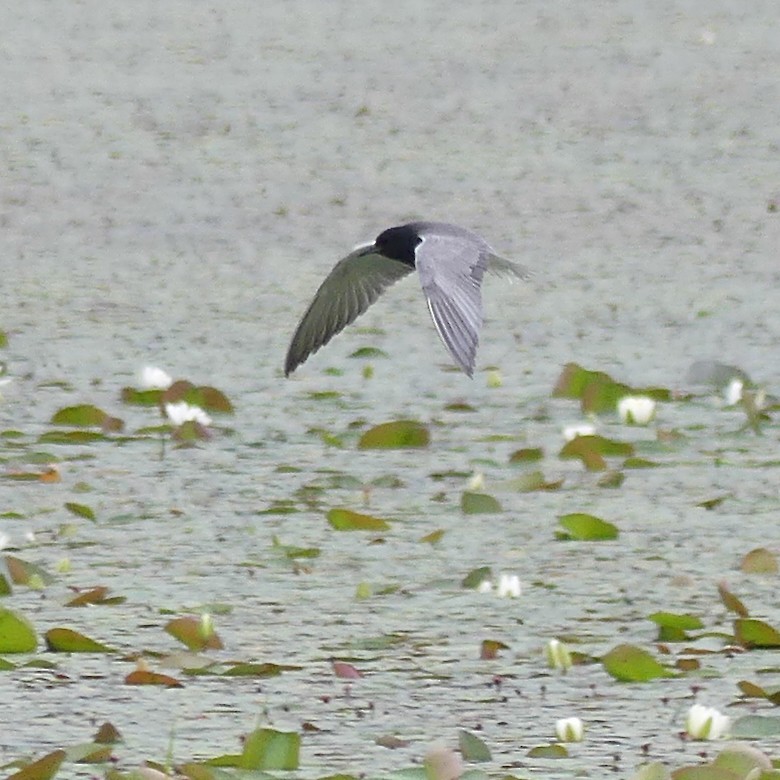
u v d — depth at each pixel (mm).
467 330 7957
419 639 9992
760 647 9906
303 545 11586
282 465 13328
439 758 8094
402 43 37125
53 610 10453
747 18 40562
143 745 8562
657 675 9422
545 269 19875
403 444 13781
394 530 11906
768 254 20547
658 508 12375
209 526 11961
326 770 8219
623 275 19547
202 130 28375
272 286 18984
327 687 9320
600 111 29922
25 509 12305
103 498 12531
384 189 24188
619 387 14766
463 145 27234
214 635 9836
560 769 8266
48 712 9000
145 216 22578
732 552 11445
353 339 17188
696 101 30656
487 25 39719
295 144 27312
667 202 23344
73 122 28891
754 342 16766
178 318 17641
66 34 38156
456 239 8469
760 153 26609
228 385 15367
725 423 14430
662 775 7953
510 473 13133
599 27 39375
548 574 11047
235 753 8430
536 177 24953
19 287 18891
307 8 42406
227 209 23031
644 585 10844
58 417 14172
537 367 16016
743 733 8688
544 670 9562
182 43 37094
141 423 14422
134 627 10172
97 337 16875
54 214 22688
